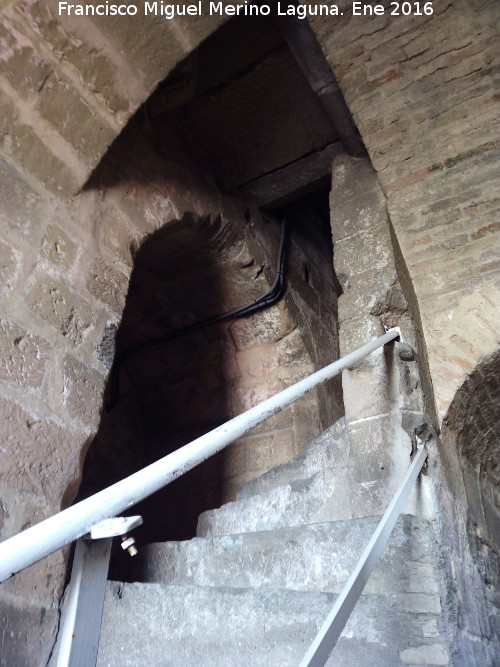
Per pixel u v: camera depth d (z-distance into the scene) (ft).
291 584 5.90
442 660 4.87
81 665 2.04
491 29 9.71
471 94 9.79
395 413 7.09
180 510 12.08
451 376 7.91
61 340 6.66
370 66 10.33
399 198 9.71
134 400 13.41
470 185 9.30
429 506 6.39
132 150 9.46
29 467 5.78
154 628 5.61
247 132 12.11
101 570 2.27
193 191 10.93
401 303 8.09
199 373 13.17
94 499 2.42
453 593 5.73
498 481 9.46
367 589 5.55
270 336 12.76
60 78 6.66
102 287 7.55
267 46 10.80
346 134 11.16
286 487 7.67
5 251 6.34
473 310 8.29
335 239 9.60
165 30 6.82
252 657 5.16
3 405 5.75
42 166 6.93
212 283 12.57
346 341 8.16
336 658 5.09
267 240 13.21
